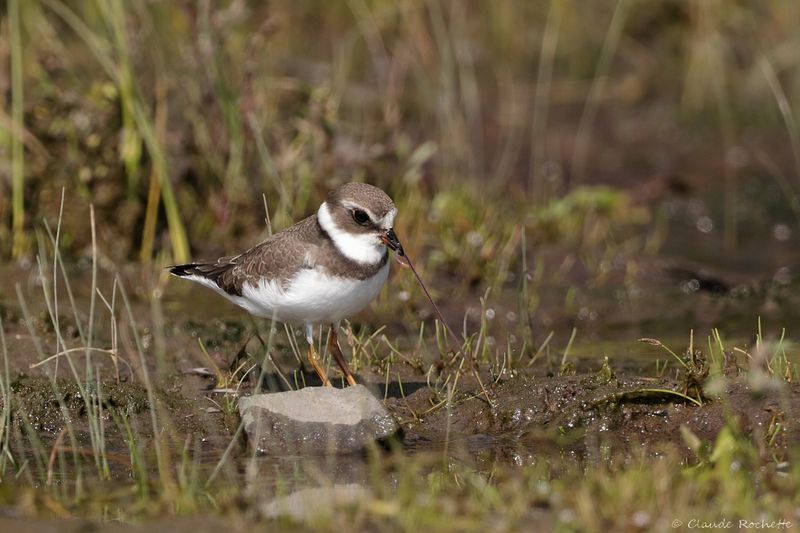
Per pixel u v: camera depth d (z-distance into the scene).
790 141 19.50
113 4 14.84
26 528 7.93
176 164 15.26
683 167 18.72
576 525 7.82
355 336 12.05
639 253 15.64
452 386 10.62
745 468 8.76
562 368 11.26
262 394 9.94
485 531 7.82
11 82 15.85
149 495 8.62
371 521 7.97
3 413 9.88
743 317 13.36
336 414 9.70
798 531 7.61
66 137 15.20
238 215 15.12
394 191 15.69
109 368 11.40
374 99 18.86
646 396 10.23
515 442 9.88
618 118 20.33
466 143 18.30
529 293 14.02
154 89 15.72
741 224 16.78
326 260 9.94
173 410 10.47
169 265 14.41
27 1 17.58
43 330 12.20
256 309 10.55
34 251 14.79
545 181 17.91
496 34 21.67
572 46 21.61
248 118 14.70
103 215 14.95
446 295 14.07
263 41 15.46
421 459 9.32
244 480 8.94
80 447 9.79
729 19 21.34
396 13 20.25
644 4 21.86
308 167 15.03
